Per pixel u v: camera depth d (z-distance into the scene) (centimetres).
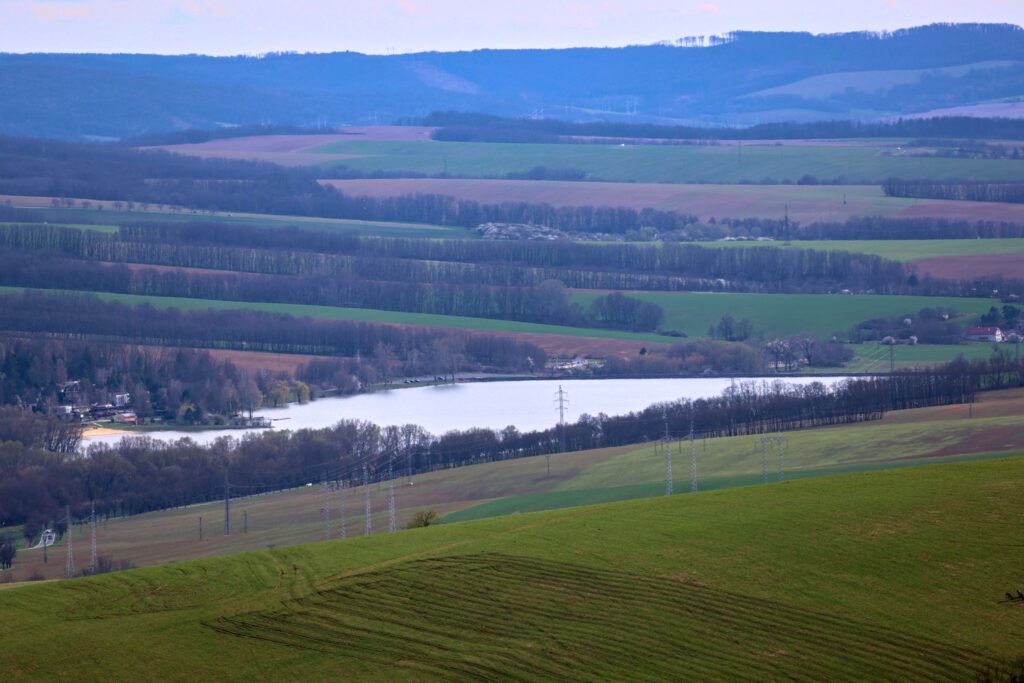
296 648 11456
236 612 12231
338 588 12656
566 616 11744
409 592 12456
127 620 12194
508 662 10975
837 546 12988
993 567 12244
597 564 12862
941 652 10750
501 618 11781
